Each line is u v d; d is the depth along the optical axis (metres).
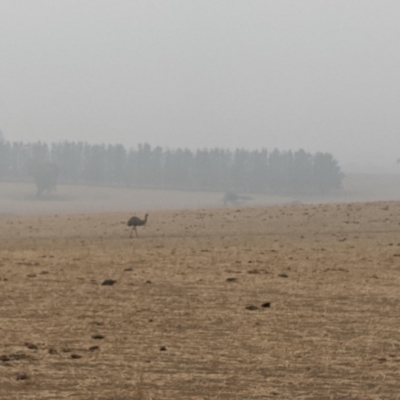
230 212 156.50
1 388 30.17
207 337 40.31
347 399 29.19
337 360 35.41
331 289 54.81
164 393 29.59
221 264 68.31
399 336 40.53
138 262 69.81
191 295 52.59
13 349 37.12
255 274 62.00
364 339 39.78
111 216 159.75
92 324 43.34
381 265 68.25
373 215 140.88
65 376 32.19
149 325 43.19
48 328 42.19
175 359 35.53
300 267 66.75
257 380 31.91
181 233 129.62
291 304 49.56
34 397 28.86
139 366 34.09
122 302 49.97
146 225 140.88
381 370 33.62
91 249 90.62
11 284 56.53
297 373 33.06
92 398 28.69
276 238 117.06
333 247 91.38
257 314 46.31
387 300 50.97
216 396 29.23
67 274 61.56
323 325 43.31
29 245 108.25
